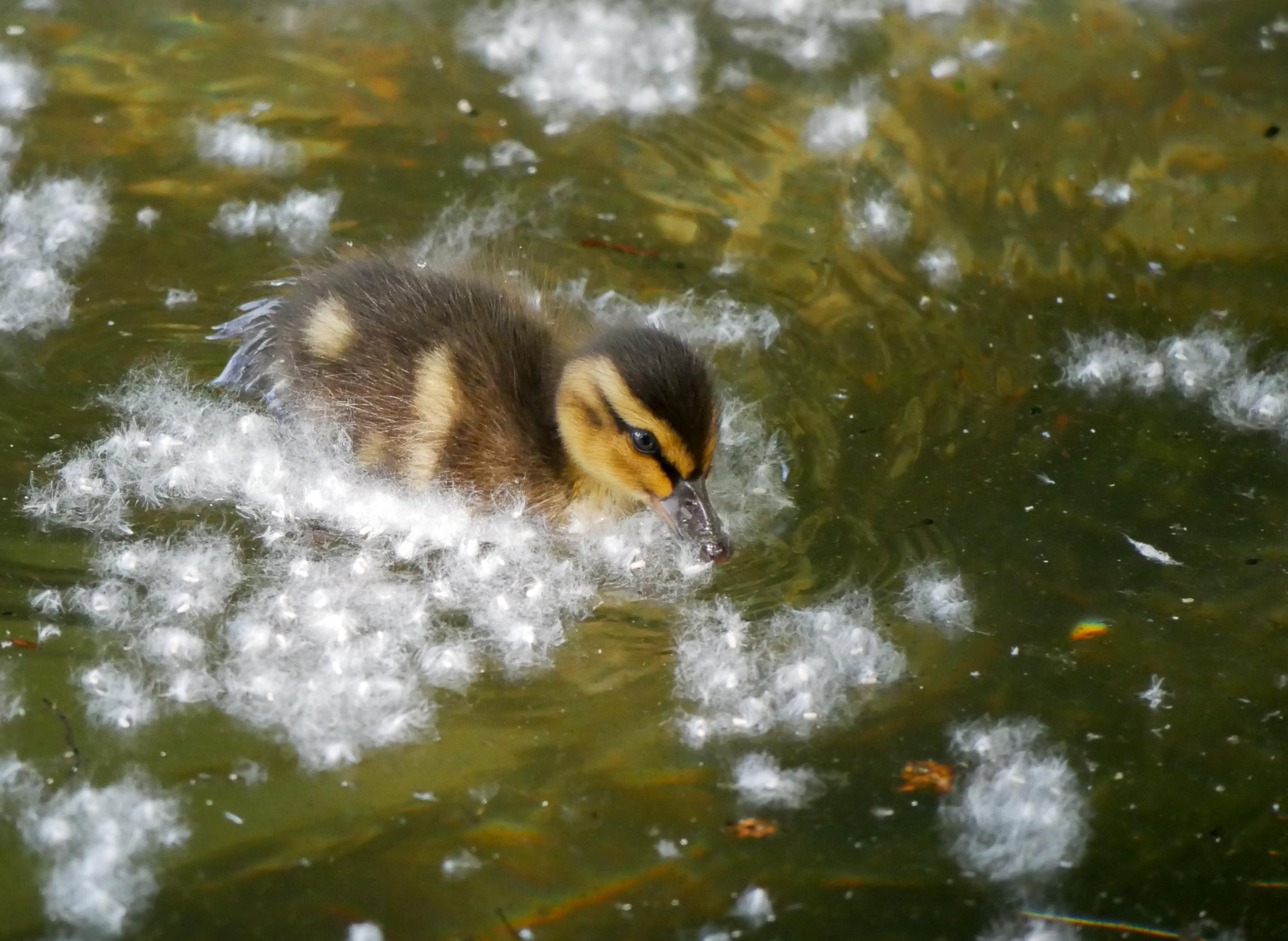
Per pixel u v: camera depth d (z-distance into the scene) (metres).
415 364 6.78
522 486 6.74
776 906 4.98
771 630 6.03
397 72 9.38
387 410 6.80
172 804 5.19
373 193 8.40
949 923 4.96
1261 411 7.20
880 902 5.02
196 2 9.81
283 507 6.52
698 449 6.19
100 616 5.90
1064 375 7.41
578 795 5.32
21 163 8.37
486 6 10.06
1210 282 8.12
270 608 6.02
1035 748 5.57
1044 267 8.16
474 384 6.76
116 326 7.34
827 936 4.90
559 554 6.54
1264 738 5.66
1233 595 6.24
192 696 5.60
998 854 5.20
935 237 8.35
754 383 7.23
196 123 8.80
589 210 8.40
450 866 5.04
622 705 5.68
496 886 4.98
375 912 4.88
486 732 5.54
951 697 5.78
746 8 10.20
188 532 6.34
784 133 9.12
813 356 7.44
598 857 5.11
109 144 8.58
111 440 6.70
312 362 6.95
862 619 6.06
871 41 9.94
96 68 9.17
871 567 6.31
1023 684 5.84
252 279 7.72
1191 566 6.37
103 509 6.40
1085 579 6.30
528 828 5.19
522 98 9.25
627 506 6.82
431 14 9.91
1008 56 9.83
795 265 8.07
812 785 5.41
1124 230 8.47
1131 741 5.63
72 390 6.96
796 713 5.68
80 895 4.88
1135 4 10.23
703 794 5.35
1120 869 5.17
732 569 6.31
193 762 5.34
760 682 5.82
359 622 6.00
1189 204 8.67
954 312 7.80
